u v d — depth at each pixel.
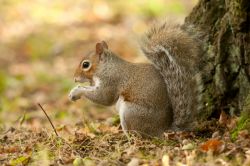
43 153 10.41
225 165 9.16
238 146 9.80
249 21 10.91
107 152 10.49
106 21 32.22
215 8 12.12
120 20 32.06
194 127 11.32
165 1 33.56
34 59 27.41
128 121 11.46
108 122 13.12
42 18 33.66
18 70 25.69
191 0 33.59
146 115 11.33
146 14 32.38
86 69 12.46
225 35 11.67
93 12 33.66
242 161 9.31
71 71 24.69
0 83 22.80
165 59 11.38
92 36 29.75
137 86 11.51
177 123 11.33
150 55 11.54
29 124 15.20
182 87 11.25
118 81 11.85
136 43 11.71
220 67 11.73
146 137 11.38
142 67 11.66
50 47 28.83
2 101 19.83
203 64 11.87
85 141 11.23
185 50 11.41
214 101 11.80
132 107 11.44
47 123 14.88
